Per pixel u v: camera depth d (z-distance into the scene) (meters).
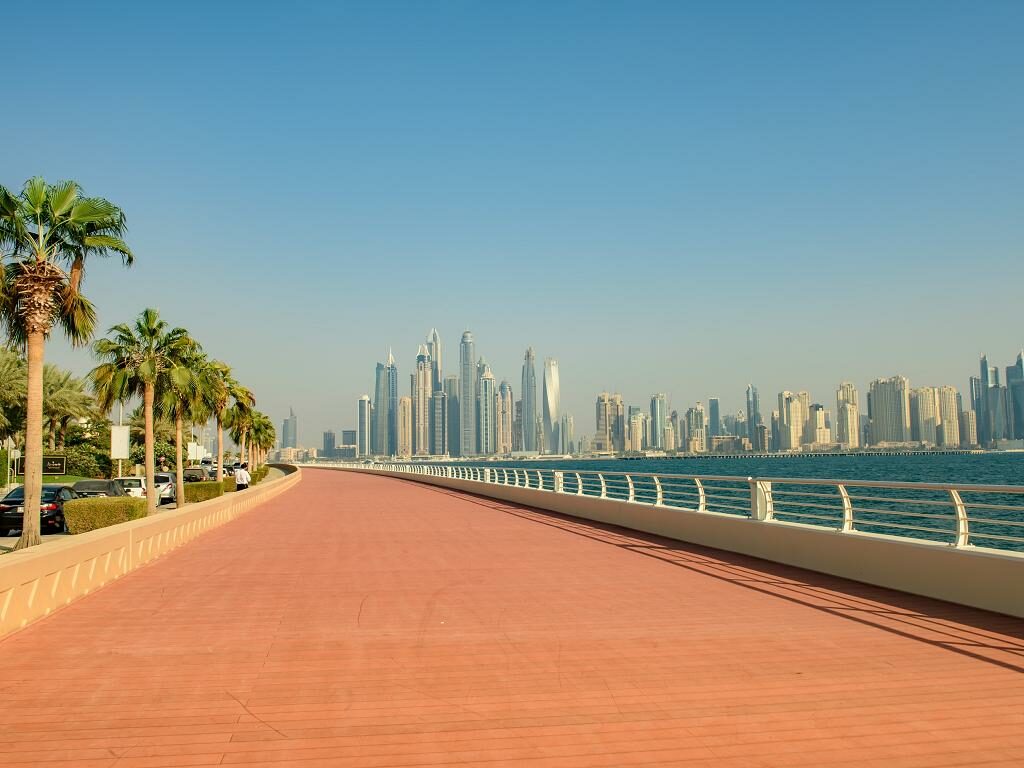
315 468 152.12
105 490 30.92
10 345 18.11
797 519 44.62
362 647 8.19
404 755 5.17
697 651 7.88
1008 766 4.95
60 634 8.89
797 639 8.34
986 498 50.56
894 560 11.23
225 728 5.73
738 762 5.02
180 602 10.88
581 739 5.45
